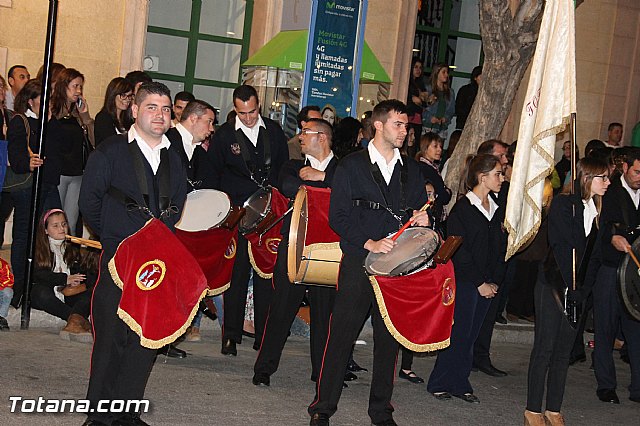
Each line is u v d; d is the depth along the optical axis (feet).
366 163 20.67
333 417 22.66
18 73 34.53
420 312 20.79
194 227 24.70
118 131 30.17
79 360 25.16
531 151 24.04
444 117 45.62
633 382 28.04
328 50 35.60
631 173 27.07
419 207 21.17
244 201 27.09
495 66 36.58
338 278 21.08
